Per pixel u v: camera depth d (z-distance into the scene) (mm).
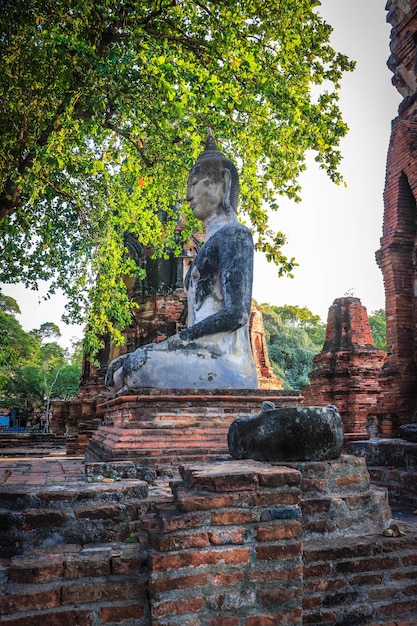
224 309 7105
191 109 9555
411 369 10773
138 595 2795
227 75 8773
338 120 10305
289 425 3809
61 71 7105
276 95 8914
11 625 2584
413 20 10648
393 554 3389
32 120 7336
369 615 3146
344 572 3236
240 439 4039
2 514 3285
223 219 8023
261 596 2832
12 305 43875
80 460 8281
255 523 2947
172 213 12492
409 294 11188
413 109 10852
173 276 18031
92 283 11945
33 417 38062
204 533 2832
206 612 2738
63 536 3299
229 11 9469
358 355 17266
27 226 9812
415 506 5180
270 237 10789
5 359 11461
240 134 10594
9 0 6680
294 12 9852
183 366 6781
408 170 10797
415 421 9922
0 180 7516
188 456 5859
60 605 2711
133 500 3549
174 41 9688
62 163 7078
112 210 11805
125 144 11438
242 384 7000
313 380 17984
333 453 3838
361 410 16734
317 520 3490
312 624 3055
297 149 11469
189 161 9992
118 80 7660
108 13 8562
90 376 18859
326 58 10711
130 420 6113
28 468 6652
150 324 17578
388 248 11273
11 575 2814
